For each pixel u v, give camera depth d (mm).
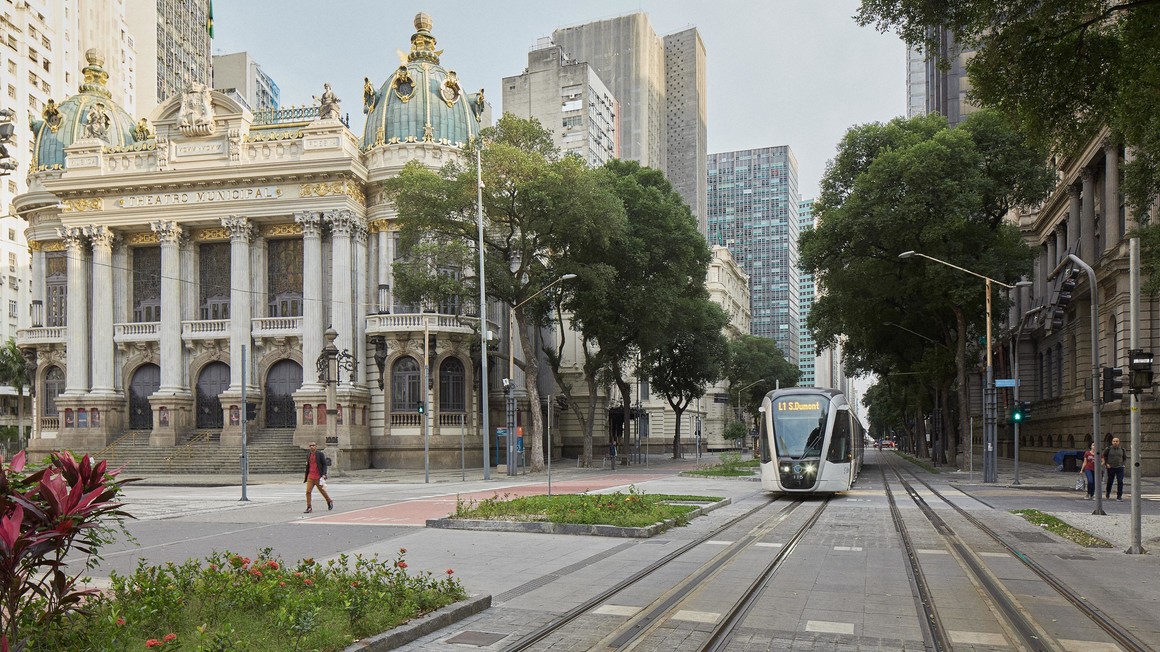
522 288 44750
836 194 46000
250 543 15750
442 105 54625
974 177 38188
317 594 8375
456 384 52344
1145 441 37344
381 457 50938
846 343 55625
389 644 7797
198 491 33406
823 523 18625
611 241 45875
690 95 170250
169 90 129625
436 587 9648
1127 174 24938
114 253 55000
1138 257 15195
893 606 9758
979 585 11055
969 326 48750
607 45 150500
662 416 93125
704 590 10688
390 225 52781
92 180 53406
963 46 15070
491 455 54875
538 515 17797
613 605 9828
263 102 157250
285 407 53094
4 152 21812
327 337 48625
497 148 40469
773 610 9555
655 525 16500
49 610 6672
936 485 32656
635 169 55844
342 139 51969
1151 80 14156
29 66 87500
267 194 52312
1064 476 39469
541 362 64938
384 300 51781
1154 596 10539
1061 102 15078
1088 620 9164
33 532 6055
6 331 84062
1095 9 13688
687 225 51469
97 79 63438
